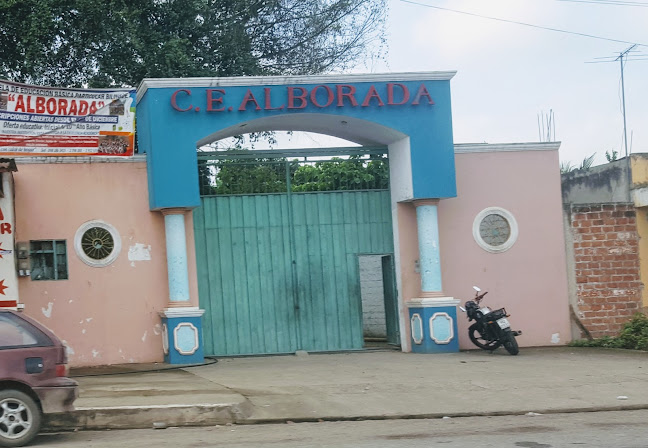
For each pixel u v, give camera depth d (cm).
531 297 1720
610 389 1169
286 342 1652
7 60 2117
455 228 1698
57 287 1522
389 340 1738
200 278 1627
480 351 1647
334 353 1661
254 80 1572
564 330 1727
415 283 1683
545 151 1750
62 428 955
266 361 1552
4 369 844
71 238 1534
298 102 1587
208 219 1641
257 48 2503
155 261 1570
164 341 1551
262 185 1672
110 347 1539
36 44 1977
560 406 1069
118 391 1124
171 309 1520
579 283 1742
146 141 1572
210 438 895
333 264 1681
